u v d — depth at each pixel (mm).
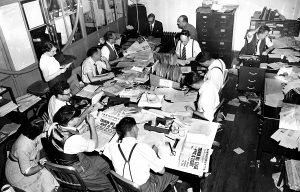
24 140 2727
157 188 2674
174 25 7609
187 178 2684
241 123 4527
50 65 4316
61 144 2629
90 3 6062
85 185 2758
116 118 3248
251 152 3902
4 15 4195
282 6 6398
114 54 5113
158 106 3381
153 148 2695
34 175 2953
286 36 5676
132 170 2424
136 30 6781
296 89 3592
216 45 6652
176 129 2992
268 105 3459
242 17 6832
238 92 5434
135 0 7418
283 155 3467
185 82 3822
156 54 4371
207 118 3232
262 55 4922
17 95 4656
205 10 6410
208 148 2746
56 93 3354
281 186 3299
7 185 2930
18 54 4539
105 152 2729
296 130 3174
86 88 4023
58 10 5289
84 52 6059
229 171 3604
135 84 4012
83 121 3252
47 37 5090
